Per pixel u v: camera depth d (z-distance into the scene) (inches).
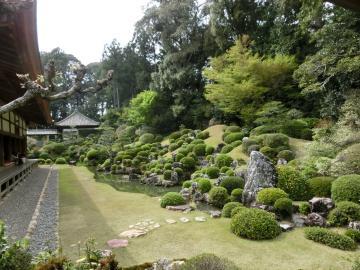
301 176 259.6
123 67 1245.1
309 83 392.8
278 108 489.7
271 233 185.2
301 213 223.3
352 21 335.6
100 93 1537.9
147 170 503.5
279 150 395.2
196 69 815.7
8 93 248.4
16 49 119.1
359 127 290.7
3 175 324.5
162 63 857.5
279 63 505.4
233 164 400.8
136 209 266.5
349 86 370.9
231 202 249.1
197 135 629.6
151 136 781.3
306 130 449.4
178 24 825.5
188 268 106.8
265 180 255.3
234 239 185.0
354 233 178.2
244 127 562.3
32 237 183.2
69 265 104.2
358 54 327.9
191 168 461.1
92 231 202.1
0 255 96.2
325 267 145.3
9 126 413.1
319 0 322.3
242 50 543.5
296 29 526.3
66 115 1588.3
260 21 668.1
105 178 505.4
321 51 351.3
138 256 160.6
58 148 856.9
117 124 1090.7
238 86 515.5
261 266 147.5
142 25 871.7
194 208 267.4
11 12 86.3
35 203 276.5
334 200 222.2
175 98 843.4
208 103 762.8
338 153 284.5
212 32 679.7
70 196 325.4
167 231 202.1
